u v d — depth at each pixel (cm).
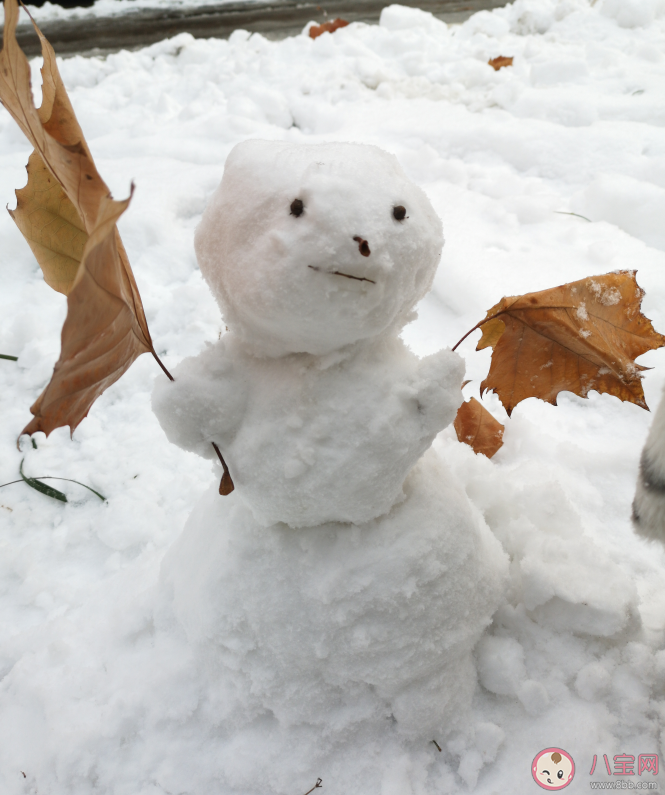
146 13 400
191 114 211
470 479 84
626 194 143
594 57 228
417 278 62
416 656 67
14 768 71
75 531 93
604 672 71
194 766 70
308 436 62
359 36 274
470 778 68
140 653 77
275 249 58
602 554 77
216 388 63
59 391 57
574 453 97
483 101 204
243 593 68
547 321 69
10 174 172
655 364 106
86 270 53
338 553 67
